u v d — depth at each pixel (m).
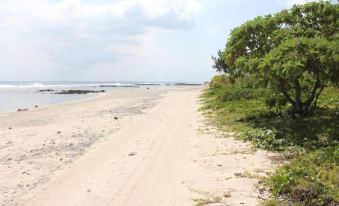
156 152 13.19
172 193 9.09
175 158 12.25
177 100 35.28
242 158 11.66
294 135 13.52
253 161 11.27
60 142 15.66
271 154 11.94
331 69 13.56
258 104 21.56
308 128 14.19
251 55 17.08
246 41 17.23
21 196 9.35
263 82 16.06
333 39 15.06
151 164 11.67
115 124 20.11
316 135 13.23
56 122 22.44
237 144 13.46
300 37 14.51
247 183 9.41
